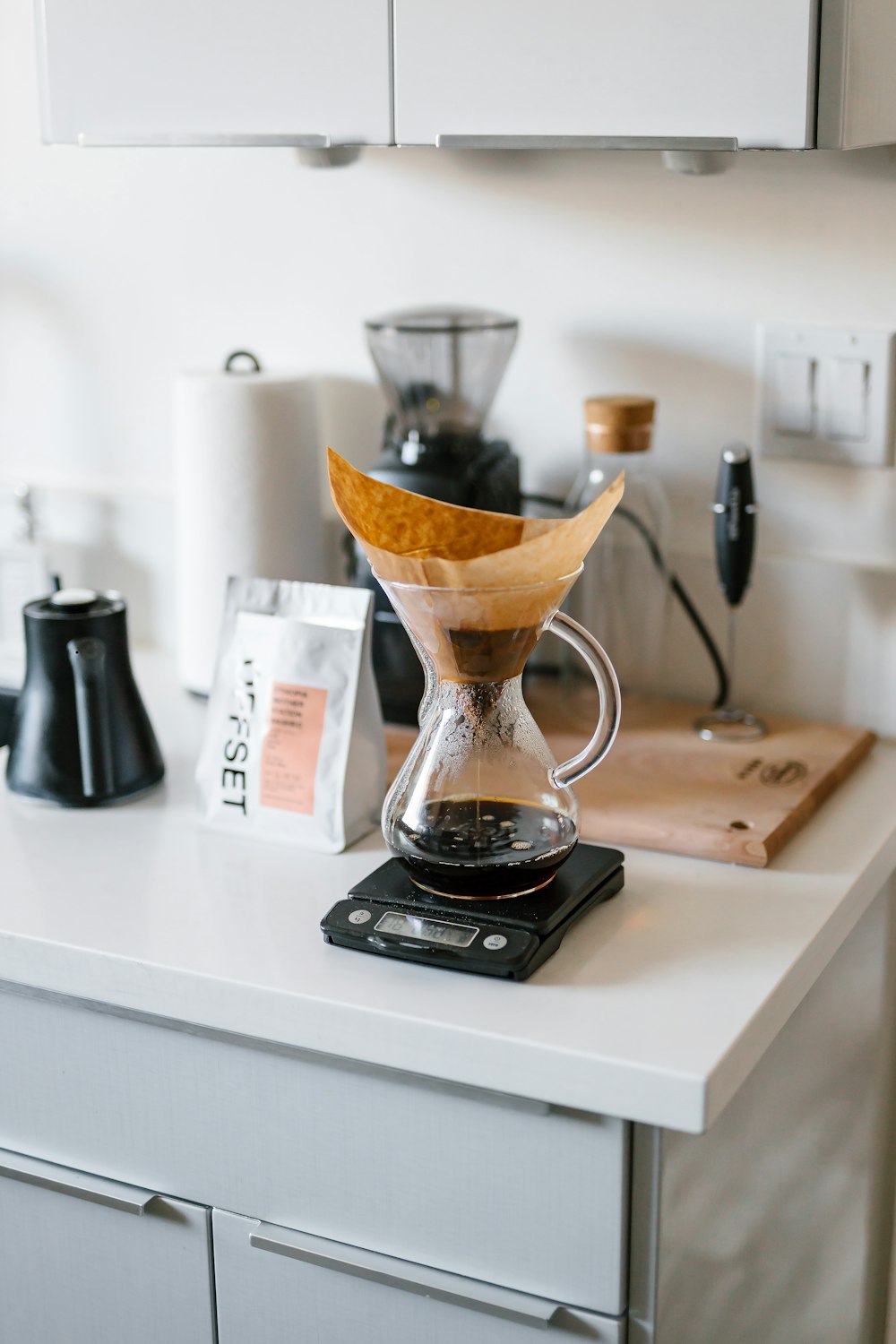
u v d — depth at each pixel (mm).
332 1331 962
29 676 1187
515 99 1010
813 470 1294
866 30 947
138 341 1588
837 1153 1259
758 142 939
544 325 1378
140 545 1620
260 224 1488
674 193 1288
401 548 1027
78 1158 1030
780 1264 1153
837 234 1234
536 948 909
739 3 922
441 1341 924
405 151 1391
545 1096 833
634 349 1344
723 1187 984
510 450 1350
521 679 964
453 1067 855
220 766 1131
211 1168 979
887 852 1117
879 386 1237
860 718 1318
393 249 1429
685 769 1211
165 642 1645
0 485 1668
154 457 1617
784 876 1048
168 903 1018
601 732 948
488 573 875
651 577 1296
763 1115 1051
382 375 1369
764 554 1325
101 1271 1046
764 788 1166
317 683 1089
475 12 1005
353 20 1050
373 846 1105
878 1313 1466
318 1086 921
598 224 1327
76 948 957
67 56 1166
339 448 1520
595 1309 874
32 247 1614
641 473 1273
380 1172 918
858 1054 1275
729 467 1225
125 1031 979
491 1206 887
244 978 909
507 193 1358
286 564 1398
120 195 1549
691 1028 844
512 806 944
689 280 1303
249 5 1084
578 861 1009
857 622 1295
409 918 945
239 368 1545
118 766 1185
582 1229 863
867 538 1287
